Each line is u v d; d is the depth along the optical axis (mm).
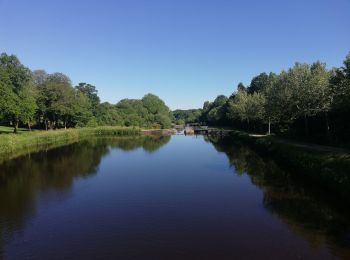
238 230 20188
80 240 19062
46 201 27109
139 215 23375
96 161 48781
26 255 17281
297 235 19219
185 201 26766
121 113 153750
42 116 98938
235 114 105875
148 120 162875
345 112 44219
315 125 55219
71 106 98938
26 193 29688
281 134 64938
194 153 58125
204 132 126625
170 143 80000
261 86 120812
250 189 30188
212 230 20266
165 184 33000
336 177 26406
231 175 36906
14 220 22625
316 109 45594
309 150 37719
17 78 72188
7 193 29781
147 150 63969
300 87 49594
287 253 16953
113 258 16719
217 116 153875
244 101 97312
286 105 55906
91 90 151125
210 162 47000
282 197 27109
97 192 29969
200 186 31859
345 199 23984
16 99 66062
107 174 38531
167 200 27125
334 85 39312
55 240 19125
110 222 21984
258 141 62656
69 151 60938
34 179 35656
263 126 87812
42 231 20531
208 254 16969
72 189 31172
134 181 34531
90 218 22844
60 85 96625
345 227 20281
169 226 21094
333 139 44781
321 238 18750
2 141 56688
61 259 16750
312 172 31375
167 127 162875
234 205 25359
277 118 67062
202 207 25016
